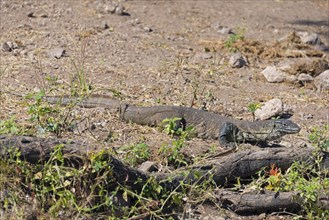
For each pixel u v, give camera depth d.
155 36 19.22
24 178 10.22
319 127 14.18
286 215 11.09
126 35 18.94
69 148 10.22
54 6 20.27
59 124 12.26
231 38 18.81
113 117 13.54
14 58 16.50
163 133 13.13
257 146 12.92
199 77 16.47
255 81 16.70
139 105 14.43
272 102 14.62
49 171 10.12
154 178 10.59
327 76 16.58
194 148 12.46
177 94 15.31
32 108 12.23
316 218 10.85
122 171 10.42
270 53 18.61
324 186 10.98
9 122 10.80
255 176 11.47
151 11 21.19
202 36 19.78
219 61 17.69
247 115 14.59
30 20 19.12
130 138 12.71
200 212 10.86
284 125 12.93
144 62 17.16
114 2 21.34
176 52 18.12
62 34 18.41
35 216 9.93
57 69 16.05
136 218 10.20
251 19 21.94
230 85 16.25
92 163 10.13
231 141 13.08
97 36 18.56
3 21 18.81
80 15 19.91
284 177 11.33
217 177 11.20
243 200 10.98
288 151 11.50
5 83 14.87
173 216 10.66
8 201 10.02
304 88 16.50
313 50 19.34
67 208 9.98
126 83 15.66
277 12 22.97
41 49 17.25
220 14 21.97
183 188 10.77
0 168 10.00
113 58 17.23
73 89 13.70
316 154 11.46
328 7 24.19
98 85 15.30
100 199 10.23
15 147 10.09
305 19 22.70
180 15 21.28
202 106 14.66
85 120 12.93
